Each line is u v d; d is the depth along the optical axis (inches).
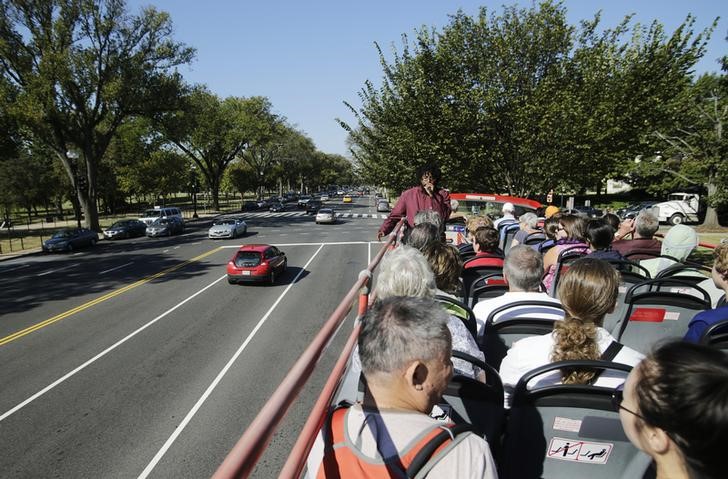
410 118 666.2
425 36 672.4
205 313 609.6
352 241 1355.8
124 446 295.4
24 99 1401.3
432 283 100.0
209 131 2605.8
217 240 1450.5
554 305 119.3
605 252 177.6
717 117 971.3
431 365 57.5
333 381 65.1
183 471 270.5
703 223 1189.7
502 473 85.1
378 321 59.6
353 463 52.8
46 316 611.5
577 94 596.4
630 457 79.4
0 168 1766.7
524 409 82.2
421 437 53.1
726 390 38.9
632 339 141.9
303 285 785.6
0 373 415.5
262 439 37.7
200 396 363.6
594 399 77.6
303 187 6181.1
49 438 305.9
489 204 420.2
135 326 553.9
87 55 1498.5
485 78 626.8
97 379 398.6
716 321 98.4
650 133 620.7
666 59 573.9
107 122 1812.3
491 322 119.0
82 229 1400.1
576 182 631.8
